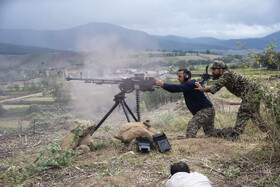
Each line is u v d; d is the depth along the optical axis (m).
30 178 3.73
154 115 9.87
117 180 3.39
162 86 5.25
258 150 4.09
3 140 6.93
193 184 2.22
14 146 6.20
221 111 7.72
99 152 4.88
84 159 4.46
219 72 5.09
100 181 3.41
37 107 23.78
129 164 3.96
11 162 4.75
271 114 3.85
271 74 3.99
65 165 4.13
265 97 3.89
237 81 4.68
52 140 6.44
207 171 3.54
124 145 5.00
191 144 4.74
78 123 5.21
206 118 5.23
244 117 4.90
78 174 3.74
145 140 4.71
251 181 3.16
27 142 6.53
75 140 4.95
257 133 5.24
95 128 5.68
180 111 8.95
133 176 3.50
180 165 2.54
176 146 4.69
